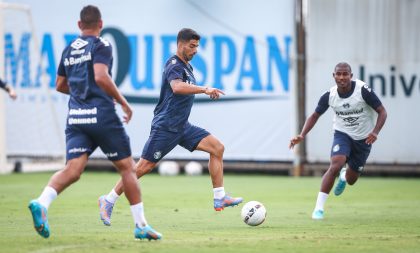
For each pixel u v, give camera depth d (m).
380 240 28.19
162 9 74.19
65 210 41.28
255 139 74.06
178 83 32.44
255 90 73.69
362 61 72.44
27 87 76.19
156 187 60.34
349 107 37.94
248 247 25.84
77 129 26.09
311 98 73.31
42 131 76.25
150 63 74.50
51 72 75.94
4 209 41.59
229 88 73.81
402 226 34.06
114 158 26.19
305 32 73.19
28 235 29.23
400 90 72.25
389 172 76.69
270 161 75.19
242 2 73.31
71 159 26.03
